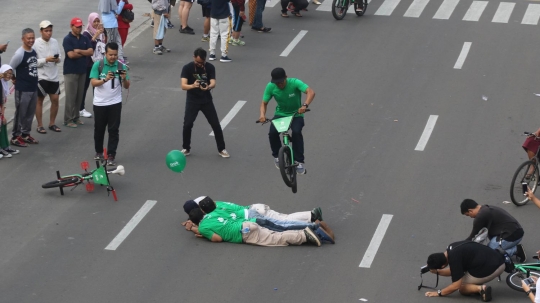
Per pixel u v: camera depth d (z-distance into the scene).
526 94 33.09
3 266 21.62
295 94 23.81
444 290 20.05
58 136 29.55
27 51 27.70
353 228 23.64
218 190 25.91
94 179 25.25
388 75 34.84
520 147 28.83
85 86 30.77
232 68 35.62
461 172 27.00
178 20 41.84
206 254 22.22
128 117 31.19
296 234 22.61
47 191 25.73
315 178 26.61
